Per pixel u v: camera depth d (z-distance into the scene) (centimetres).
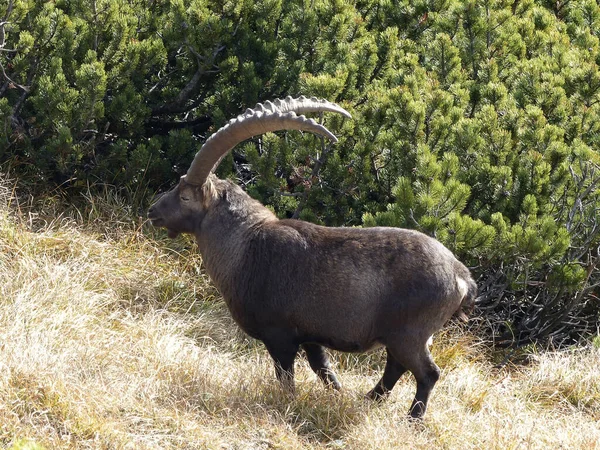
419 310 2091
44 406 1911
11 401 1894
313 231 2198
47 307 2478
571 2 4100
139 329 2516
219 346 2616
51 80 3069
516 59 3425
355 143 2967
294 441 2023
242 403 2150
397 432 2081
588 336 2927
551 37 3556
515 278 2838
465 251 2691
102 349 2323
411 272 2094
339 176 2903
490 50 3459
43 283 2592
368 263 2120
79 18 3200
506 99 3100
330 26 3222
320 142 2906
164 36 3234
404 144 2817
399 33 3600
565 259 2836
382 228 2188
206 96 3338
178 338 2541
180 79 3350
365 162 2888
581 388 2523
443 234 2625
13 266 2667
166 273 2870
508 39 3500
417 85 2966
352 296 2117
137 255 2922
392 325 2109
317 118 2892
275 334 2197
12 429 1827
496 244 2686
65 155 3042
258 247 2194
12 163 3119
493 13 3544
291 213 3075
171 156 3169
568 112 3152
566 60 3350
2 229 2775
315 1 3291
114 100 3108
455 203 2666
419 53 3466
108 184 3166
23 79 3241
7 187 3048
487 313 2919
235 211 2256
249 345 2650
